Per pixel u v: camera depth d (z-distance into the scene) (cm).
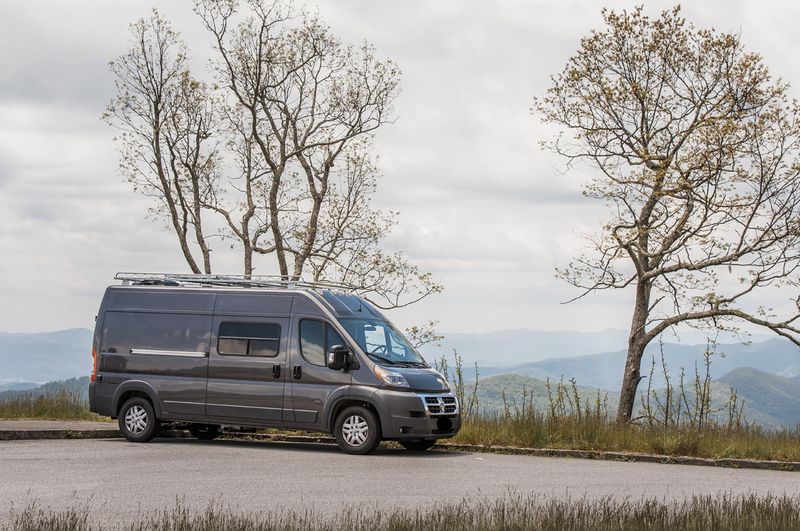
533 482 1328
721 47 2672
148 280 1900
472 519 848
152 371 1847
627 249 2789
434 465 1527
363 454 1673
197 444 1853
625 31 2775
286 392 1728
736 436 1828
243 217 3291
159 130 3162
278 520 907
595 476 1423
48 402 2514
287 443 1952
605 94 2744
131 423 1864
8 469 1358
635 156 2791
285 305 1761
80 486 1192
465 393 2045
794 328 2580
